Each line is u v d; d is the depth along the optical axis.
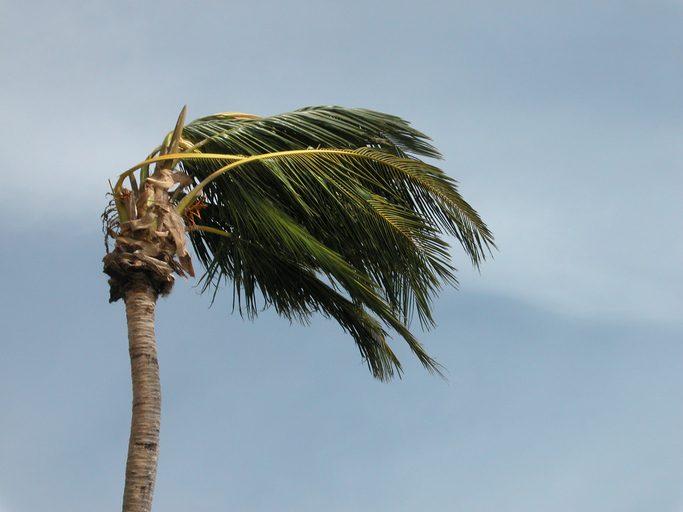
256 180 12.93
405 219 12.74
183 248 11.80
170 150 12.36
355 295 12.69
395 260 13.20
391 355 15.62
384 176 13.17
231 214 13.22
